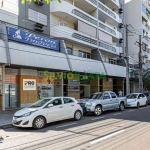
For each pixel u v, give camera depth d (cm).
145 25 4381
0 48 1419
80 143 664
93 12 2716
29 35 1731
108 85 3050
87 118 1273
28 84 1778
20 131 909
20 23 1788
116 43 3459
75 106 1175
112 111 1669
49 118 1003
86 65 2227
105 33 2838
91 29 2533
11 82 1691
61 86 2114
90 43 2473
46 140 721
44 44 1869
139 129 884
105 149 591
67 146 634
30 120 926
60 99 1107
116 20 3194
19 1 1794
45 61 1731
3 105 1548
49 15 2089
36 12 1945
